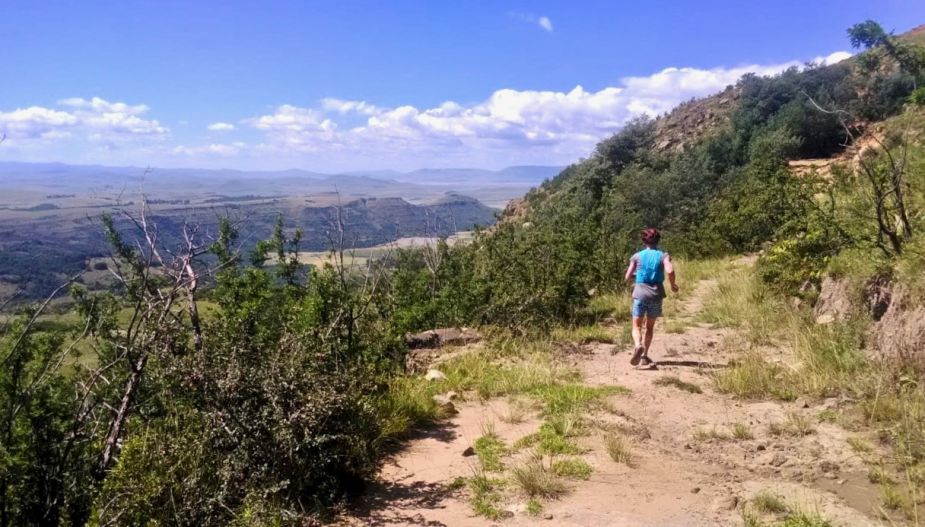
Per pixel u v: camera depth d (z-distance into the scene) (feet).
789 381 20.49
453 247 47.44
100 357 16.16
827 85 129.39
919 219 23.70
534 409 20.43
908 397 17.04
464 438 18.34
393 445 18.01
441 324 35.27
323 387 15.71
